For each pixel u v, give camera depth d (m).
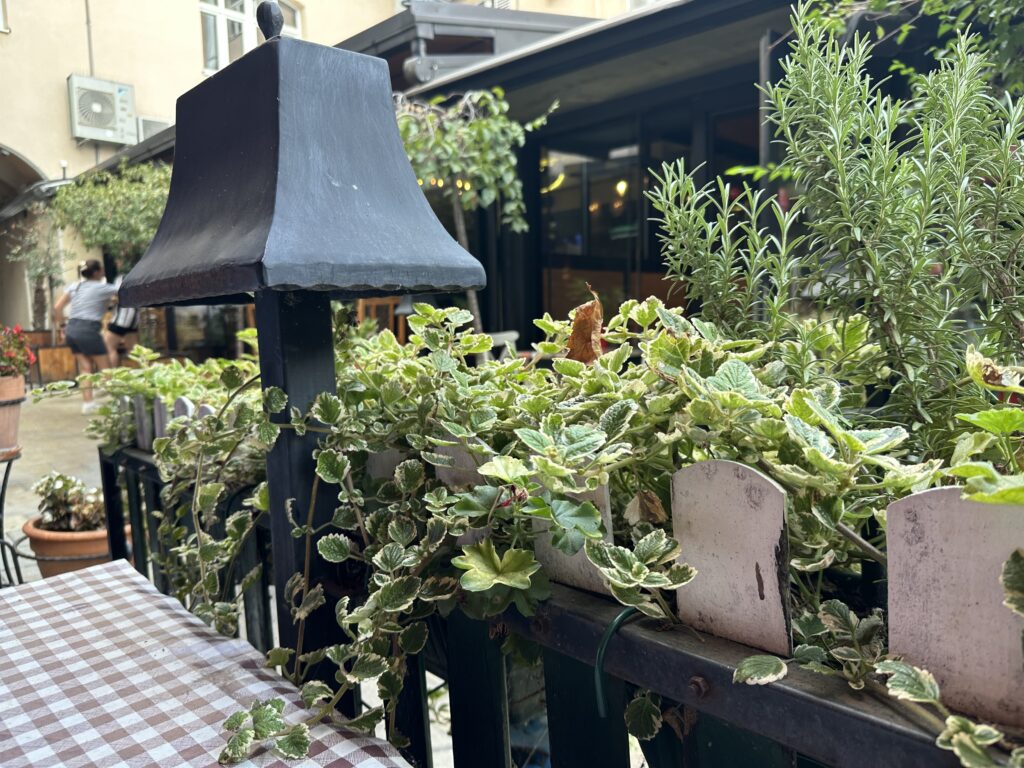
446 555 0.86
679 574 0.61
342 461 0.89
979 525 0.47
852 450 0.56
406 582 0.77
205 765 0.65
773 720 0.54
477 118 4.46
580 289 5.99
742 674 0.54
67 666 0.85
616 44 3.84
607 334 1.07
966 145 0.78
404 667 0.85
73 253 11.39
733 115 4.74
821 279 0.85
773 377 0.78
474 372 1.01
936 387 0.81
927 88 0.86
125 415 1.89
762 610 0.58
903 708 0.50
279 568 1.03
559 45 3.96
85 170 10.67
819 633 0.59
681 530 0.64
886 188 0.78
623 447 0.65
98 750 0.67
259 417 1.03
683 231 0.95
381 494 0.93
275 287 0.82
